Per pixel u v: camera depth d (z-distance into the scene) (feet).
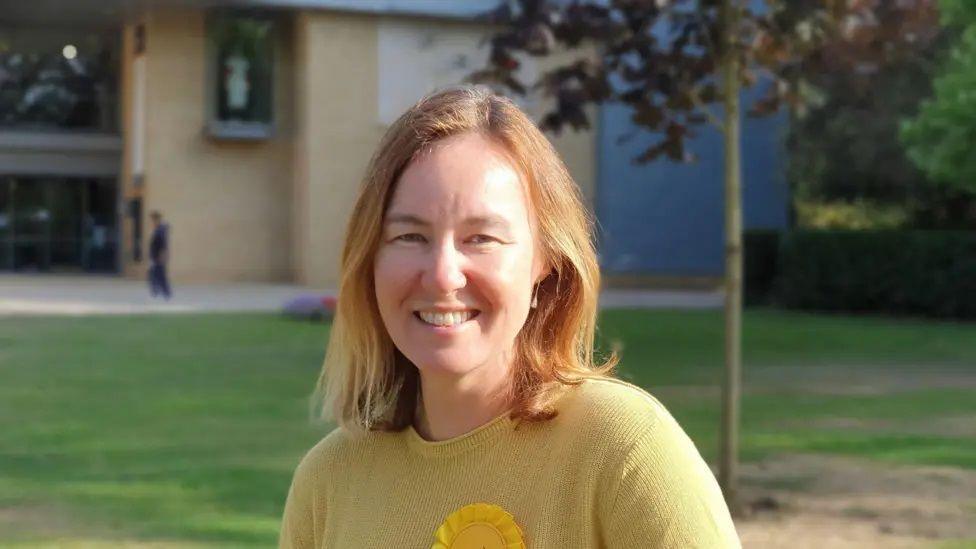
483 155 6.27
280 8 94.12
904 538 21.68
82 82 104.63
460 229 6.21
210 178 98.02
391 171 6.38
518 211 6.30
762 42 25.70
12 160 103.81
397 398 6.86
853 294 77.71
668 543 5.63
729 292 24.99
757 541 21.61
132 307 73.36
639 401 6.05
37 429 31.96
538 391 6.20
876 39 25.43
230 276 98.99
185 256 97.81
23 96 103.35
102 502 23.66
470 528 6.10
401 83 96.22
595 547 5.87
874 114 78.13
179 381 41.63
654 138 99.09
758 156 99.09
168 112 96.43
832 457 29.37
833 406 37.83
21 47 99.25
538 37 25.48
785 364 49.49
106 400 37.14
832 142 82.53
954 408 37.55
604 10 25.41
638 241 99.91
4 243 105.91
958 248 73.10
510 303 6.24
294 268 99.25
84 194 107.76
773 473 27.50
